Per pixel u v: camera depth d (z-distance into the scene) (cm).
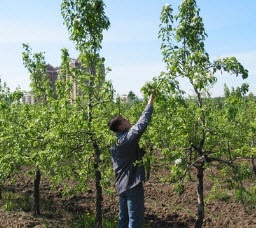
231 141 677
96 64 808
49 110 782
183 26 688
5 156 829
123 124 611
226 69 588
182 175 705
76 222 970
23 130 774
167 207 1105
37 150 805
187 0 699
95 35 798
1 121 847
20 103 1023
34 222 957
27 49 1033
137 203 590
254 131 722
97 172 807
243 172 684
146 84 593
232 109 653
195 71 605
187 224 969
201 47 691
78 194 1203
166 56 706
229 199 1140
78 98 789
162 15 704
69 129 736
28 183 1352
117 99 797
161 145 684
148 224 957
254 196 1104
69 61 809
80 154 789
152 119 712
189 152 689
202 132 672
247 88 627
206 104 696
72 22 787
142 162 604
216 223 964
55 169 779
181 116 649
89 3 777
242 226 935
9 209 1063
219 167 731
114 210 1070
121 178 599
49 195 1211
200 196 725
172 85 599
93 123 751
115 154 607
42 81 1042
